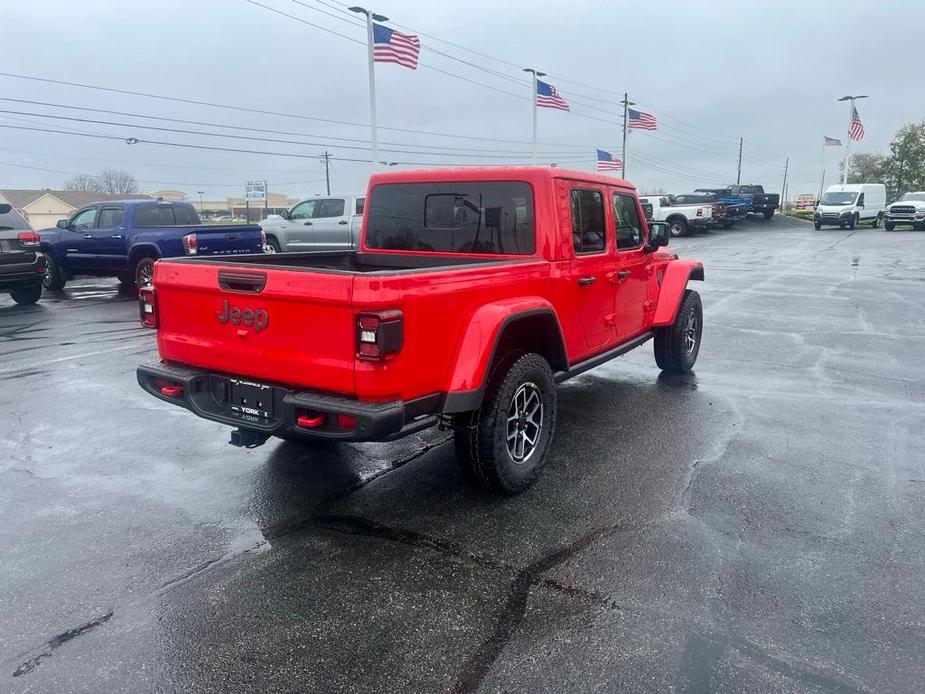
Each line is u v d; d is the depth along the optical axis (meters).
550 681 2.56
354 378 3.26
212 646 2.78
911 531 3.71
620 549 3.52
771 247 26.17
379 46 23.55
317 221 17.33
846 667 2.62
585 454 4.86
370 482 4.41
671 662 2.65
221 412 3.86
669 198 35.97
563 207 4.66
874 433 5.29
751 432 5.32
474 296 3.78
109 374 7.14
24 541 3.64
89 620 2.95
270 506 4.06
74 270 14.10
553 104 30.39
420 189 5.05
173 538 3.67
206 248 12.58
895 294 13.04
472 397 3.65
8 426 5.52
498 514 3.93
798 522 3.81
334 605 3.05
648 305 6.32
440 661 2.67
